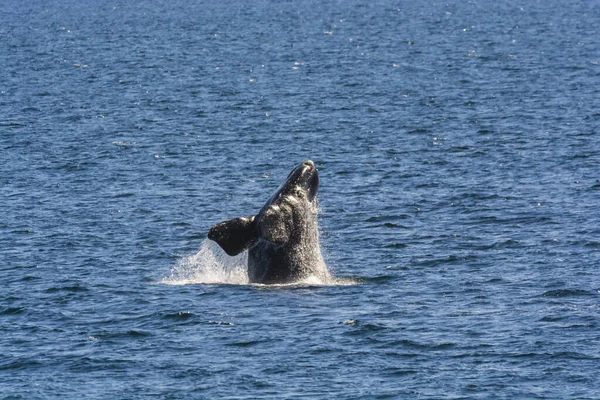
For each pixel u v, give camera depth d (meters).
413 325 120.25
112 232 175.75
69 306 130.62
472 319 122.62
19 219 184.62
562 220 178.12
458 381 102.69
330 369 106.56
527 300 131.12
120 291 137.25
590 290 135.25
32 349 113.88
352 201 199.00
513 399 98.06
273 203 136.00
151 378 104.69
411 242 166.88
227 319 122.88
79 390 101.81
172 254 161.00
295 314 124.69
